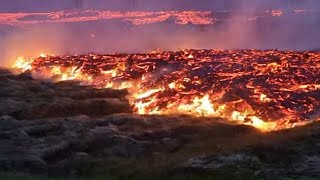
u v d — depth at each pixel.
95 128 34.22
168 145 31.19
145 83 47.38
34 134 33.28
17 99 42.00
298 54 58.91
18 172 24.83
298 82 45.66
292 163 24.17
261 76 46.53
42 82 48.94
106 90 45.94
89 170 25.05
